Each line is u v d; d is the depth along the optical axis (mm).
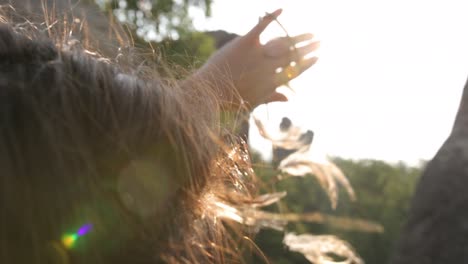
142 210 882
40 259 781
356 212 9258
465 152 2535
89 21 1685
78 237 803
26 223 772
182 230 985
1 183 764
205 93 1203
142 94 916
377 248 8922
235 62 1544
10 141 774
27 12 1442
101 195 828
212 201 1151
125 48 1253
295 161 1500
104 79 889
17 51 861
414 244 2543
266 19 1563
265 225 1417
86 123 840
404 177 9938
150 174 892
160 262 918
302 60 1571
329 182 1508
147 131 897
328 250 1463
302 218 1283
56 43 993
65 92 830
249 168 1324
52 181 787
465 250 2432
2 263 766
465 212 2453
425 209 2578
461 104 2676
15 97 796
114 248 841
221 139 1229
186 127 985
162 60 1311
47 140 789
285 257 3689
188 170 950
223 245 1240
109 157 849
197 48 3168
